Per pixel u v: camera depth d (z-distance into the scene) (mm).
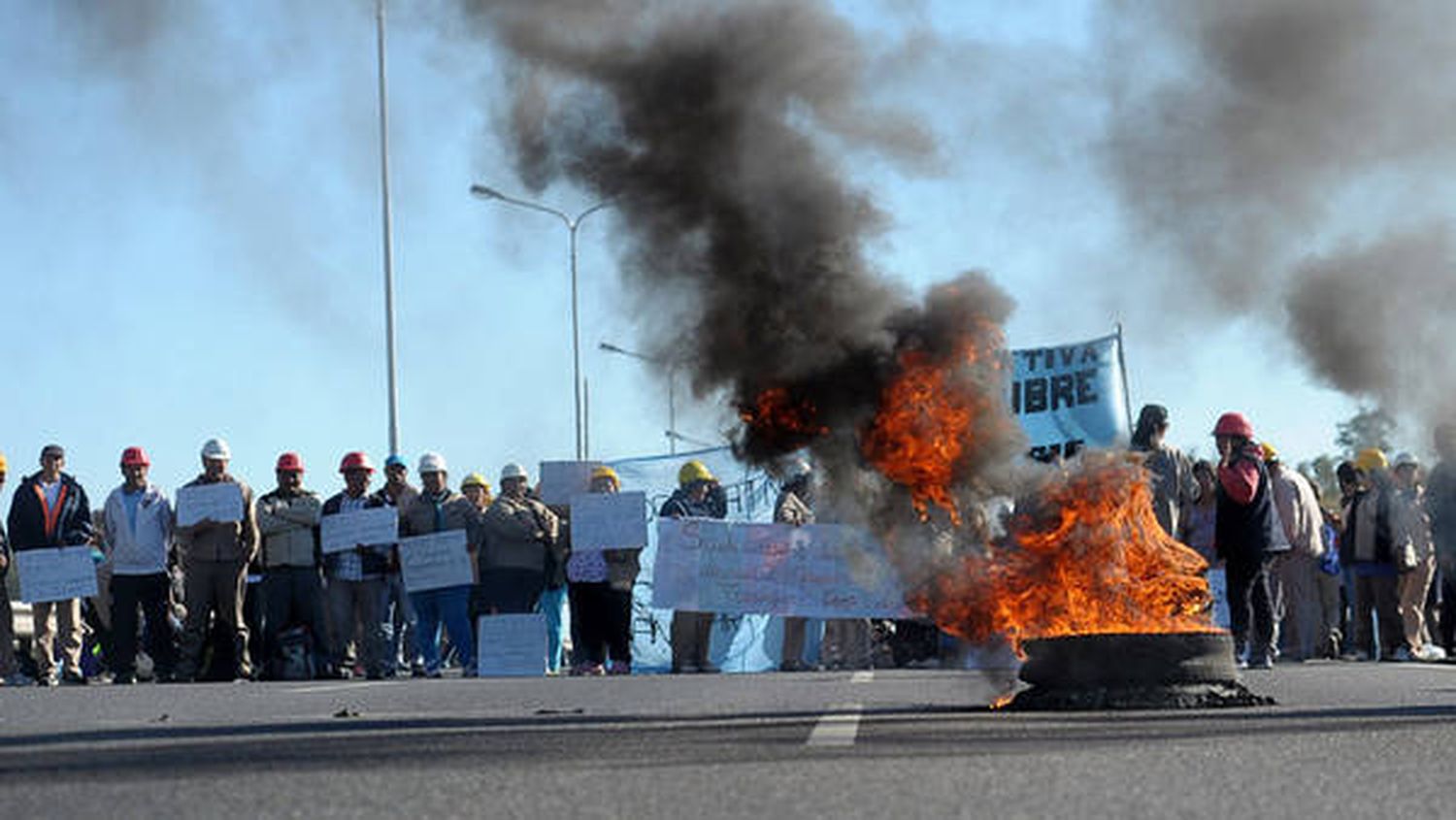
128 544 18641
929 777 6168
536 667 18656
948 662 18438
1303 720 8500
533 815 5355
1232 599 16031
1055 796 5707
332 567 19078
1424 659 19047
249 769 6645
